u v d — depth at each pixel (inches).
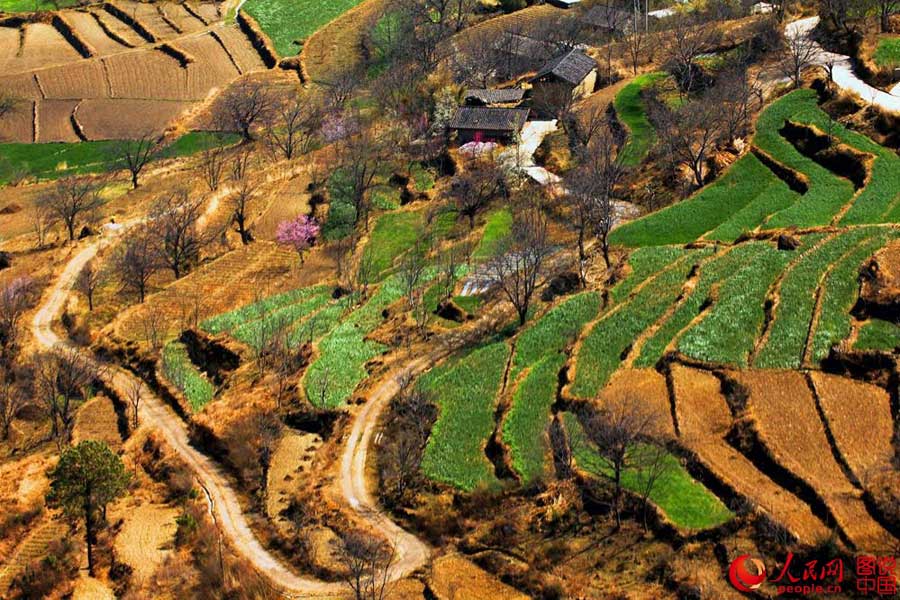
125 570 2635.3
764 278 3002.0
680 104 4857.3
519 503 2421.3
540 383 2805.1
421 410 2827.3
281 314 3816.4
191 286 4276.6
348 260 4328.3
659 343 2812.5
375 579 2326.5
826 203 3484.3
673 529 2165.4
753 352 2650.1
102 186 5502.0
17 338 4023.1
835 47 4906.5
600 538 2231.8
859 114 4020.7
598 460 2415.1
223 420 3189.0
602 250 3619.6
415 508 2556.6
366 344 3452.3
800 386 2480.3
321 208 4877.0
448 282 3708.2
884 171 3563.0
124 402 3494.1
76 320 4111.7
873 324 2618.1
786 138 4099.4
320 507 2662.4
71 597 2549.2
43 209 5241.1
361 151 5064.0
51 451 3307.1
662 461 2331.4
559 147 4896.7
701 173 4116.6
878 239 3058.6
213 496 2878.9
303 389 3193.9
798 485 2167.8
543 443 2556.6
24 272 4594.0
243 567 2491.4
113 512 2898.6
